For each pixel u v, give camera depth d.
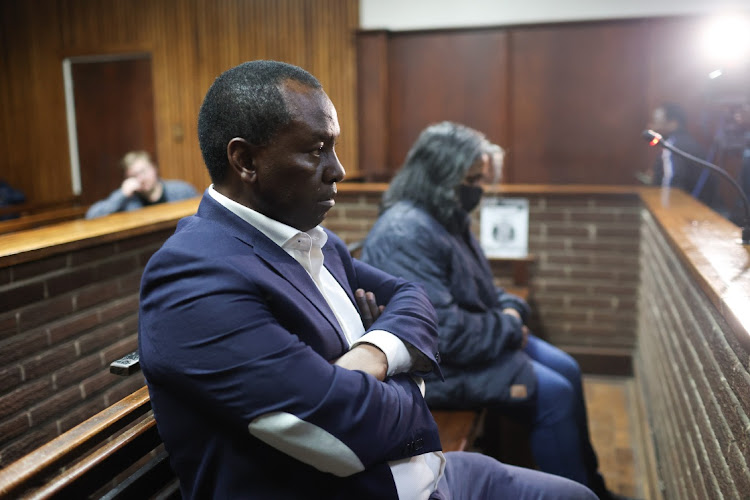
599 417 3.62
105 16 7.55
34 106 7.93
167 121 7.59
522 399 2.21
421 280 2.11
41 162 8.04
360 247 2.51
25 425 2.18
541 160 6.83
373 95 6.99
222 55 7.35
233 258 1.06
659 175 5.29
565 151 6.76
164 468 1.24
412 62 6.95
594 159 6.71
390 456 1.09
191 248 1.05
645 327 3.46
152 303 1.02
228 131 1.07
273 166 1.07
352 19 6.96
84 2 7.57
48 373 2.27
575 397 2.41
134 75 7.66
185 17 7.36
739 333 1.22
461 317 2.13
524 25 6.62
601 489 2.56
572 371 2.58
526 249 3.95
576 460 2.33
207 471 1.06
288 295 1.09
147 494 1.21
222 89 1.07
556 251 3.96
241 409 0.98
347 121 7.10
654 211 2.88
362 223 4.06
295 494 1.05
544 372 2.35
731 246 1.99
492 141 6.88
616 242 3.87
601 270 3.92
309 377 0.99
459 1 6.73
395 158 7.15
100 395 2.51
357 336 1.26
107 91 7.76
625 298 3.92
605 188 3.94
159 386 1.06
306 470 1.06
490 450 2.62
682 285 2.18
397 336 1.20
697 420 1.79
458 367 2.20
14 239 2.29
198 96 7.47
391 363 1.17
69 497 1.01
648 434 2.97
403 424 1.09
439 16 6.80
